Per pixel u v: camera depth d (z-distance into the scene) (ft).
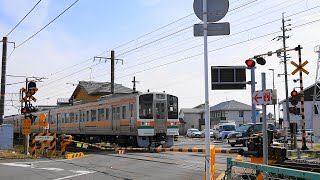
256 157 32.71
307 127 196.34
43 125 69.97
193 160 54.60
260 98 25.76
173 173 40.34
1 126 79.20
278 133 84.64
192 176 37.91
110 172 41.88
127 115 79.05
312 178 16.29
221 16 24.13
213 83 37.45
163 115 78.89
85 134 99.66
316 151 61.31
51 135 65.67
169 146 80.33
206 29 24.17
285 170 17.88
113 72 124.88
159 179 36.17
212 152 26.11
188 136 205.46
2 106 89.04
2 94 89.25
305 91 199.52
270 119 193.47
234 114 239.09
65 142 69.26
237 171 24.73
